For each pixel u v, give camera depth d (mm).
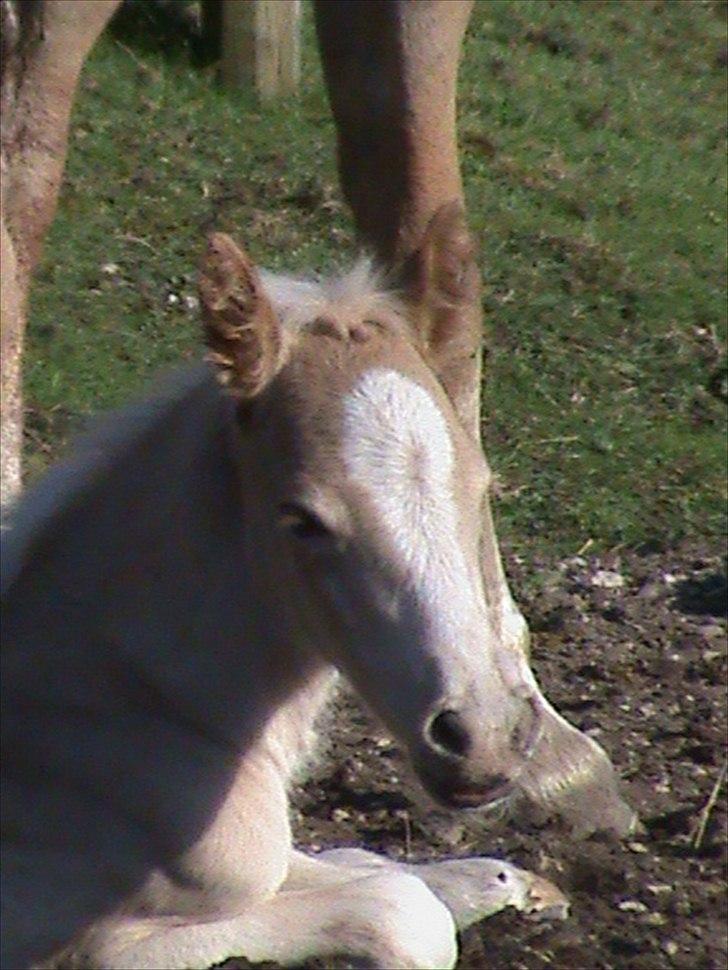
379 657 6793
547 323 16203
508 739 6621
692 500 14164
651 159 20234
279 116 19109
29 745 7602
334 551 6930
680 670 11398
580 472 14305
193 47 19969
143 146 17766
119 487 7797
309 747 8125
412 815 9641
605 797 9648
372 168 10289
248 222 16781
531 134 20062
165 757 7559
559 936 8578
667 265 17688
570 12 24016
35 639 7750
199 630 7613
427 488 6898
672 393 15695
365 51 10188
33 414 13727
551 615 12172
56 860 7512
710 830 9547
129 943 7535
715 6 25516
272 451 7133
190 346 14836
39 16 9977
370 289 7648
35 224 10195
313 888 8047
